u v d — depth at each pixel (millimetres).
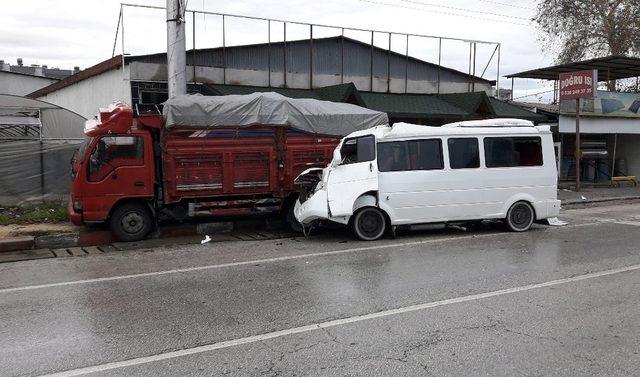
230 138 11195
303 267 8289
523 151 11344
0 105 16047
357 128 12211
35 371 4504
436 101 20062
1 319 5887
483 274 7672
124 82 16094
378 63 20469
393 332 5312
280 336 5242
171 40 13398
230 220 12562
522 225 11453
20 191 13039
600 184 22562
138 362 4664
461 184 10898
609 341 5039
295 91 18094
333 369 4453
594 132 22031
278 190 11641
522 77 25109
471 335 5203
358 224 10555
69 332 5434
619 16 30672
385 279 7434
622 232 11383
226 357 4746
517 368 4438
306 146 11789
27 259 9258
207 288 7090
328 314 5902
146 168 10719
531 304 6207
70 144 13445
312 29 18703
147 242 10789
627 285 7039
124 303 6441
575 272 7770
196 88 16750
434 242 10305
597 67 22656
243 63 17812
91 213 10508
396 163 10586
